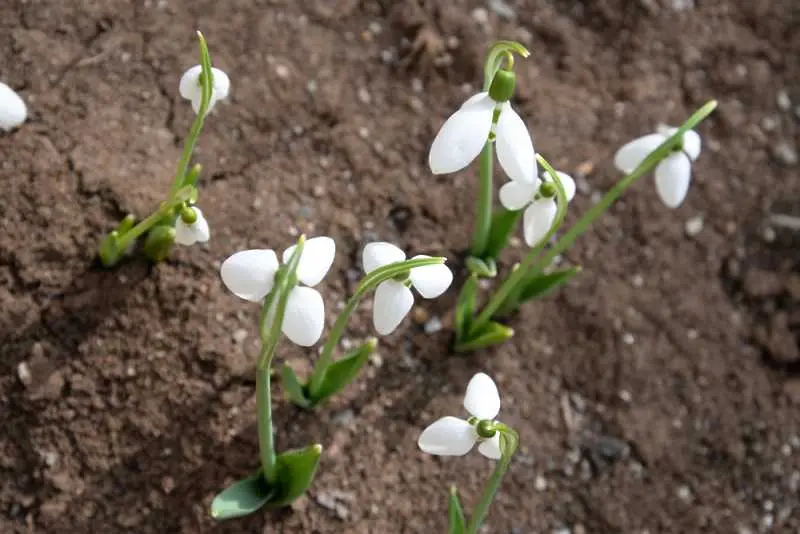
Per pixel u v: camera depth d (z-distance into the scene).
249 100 0.67
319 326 0.52
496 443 0.54
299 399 0.61
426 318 0.66
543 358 0.68
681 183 0.58
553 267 0.69
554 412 0.67
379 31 0.71
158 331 0.62
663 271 0.71
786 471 0.69
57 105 0.64
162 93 0.66
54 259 0.62
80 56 0.65
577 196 0.71
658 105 0.74
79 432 0.61
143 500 0.61
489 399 0.54
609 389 0.68
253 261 0.51
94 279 0.62
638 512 0.67
